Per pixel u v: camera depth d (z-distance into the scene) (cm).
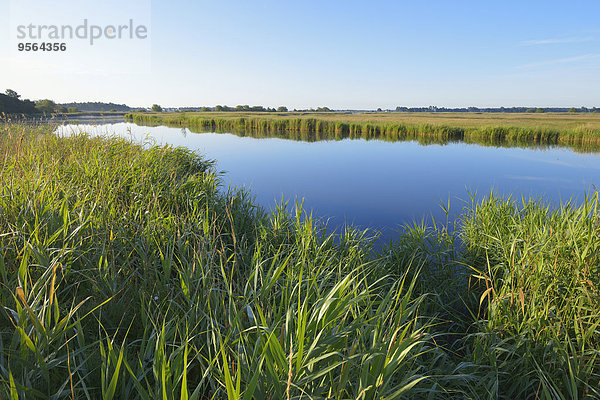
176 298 328
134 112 9944
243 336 252
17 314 232
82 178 620
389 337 238
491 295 459
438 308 478
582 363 303
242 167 1798
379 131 4112
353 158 2161
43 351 224
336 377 224
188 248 422
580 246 406
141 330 291
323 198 1172
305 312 218
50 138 879
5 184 461
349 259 538
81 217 389
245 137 3638
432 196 1202
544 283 391
